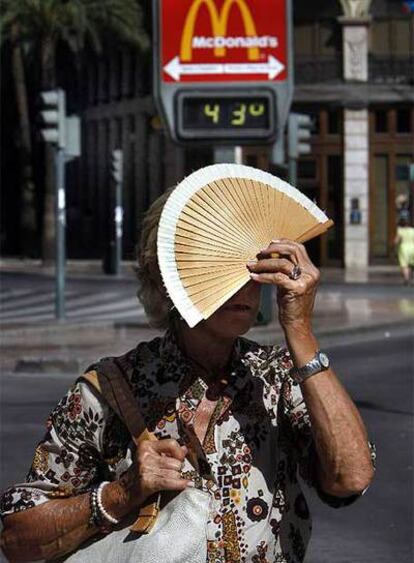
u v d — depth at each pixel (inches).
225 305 163.9
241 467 165.3
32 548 168.1
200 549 160.7
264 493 165.8
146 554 160.2
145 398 167.8
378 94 2490.2
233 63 1051.9
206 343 167.0
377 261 2532.0
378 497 490.0
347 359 971.9
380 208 2522.1
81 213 3191.4
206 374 168.2
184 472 164.7
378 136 2508.6
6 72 3024.1
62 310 1221.1
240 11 1055.6
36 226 3014.3
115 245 2127.2
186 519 161.0
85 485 171.3
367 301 1531.7
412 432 636.7
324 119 2517.2
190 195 163.0
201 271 159.5
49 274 2132.1
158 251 160.2
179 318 168.6
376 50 2506.2
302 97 2498.8
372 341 1115.9
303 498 170.9
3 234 3198.8
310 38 2508.6
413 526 446.0
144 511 162.4
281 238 162.7
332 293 1694.1
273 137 1052.5
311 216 165.3
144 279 171.2
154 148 2797.7
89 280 1947.6
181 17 1048.8
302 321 161.5
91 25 2347.4
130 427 166.7
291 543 167.8
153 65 1051.9
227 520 164.1
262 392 168.2
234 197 163.8
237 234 161.6
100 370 169.8
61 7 2281.0
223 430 166.2
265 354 171.6
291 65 1042.7
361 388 807.7
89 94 3208.7
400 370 903.7
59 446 170.9
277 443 167.8
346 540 427.5
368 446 162.2
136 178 2888.8
